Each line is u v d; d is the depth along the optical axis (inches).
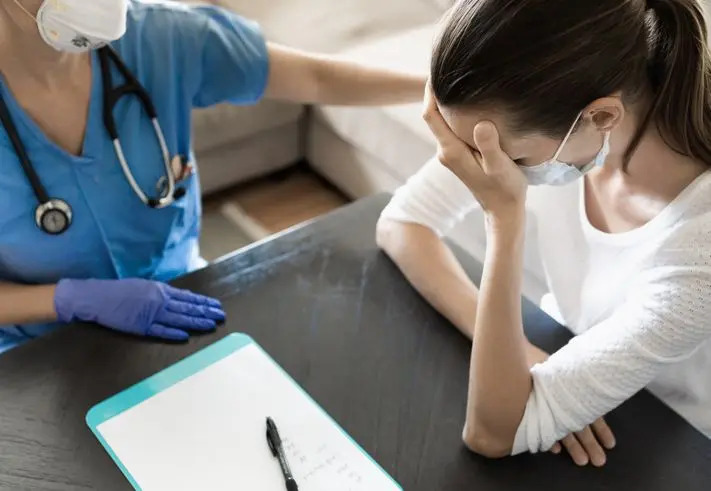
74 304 37.5
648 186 34.5
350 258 41.9
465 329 37.6
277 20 81.8
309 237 43.0
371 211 45.6
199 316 37.1
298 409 33.3
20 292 38.9
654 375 32.7
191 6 44.3
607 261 38.4
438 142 32.2
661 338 31.4
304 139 89.8
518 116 28.5
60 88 38.2
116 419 32.1
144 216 43.6
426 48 76.4
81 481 29.7
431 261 39.9
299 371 35.1
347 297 39.4
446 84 28.9
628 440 33.5
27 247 40.1
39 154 38.5
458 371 36.0
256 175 88.8
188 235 48.1
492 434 32.4
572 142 30.3
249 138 83.7
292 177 92.6
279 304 38.5
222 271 40.0
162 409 32.7
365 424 33.0
